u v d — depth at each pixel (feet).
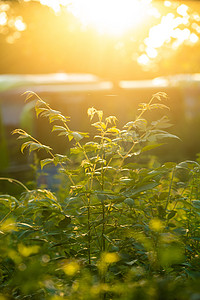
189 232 11.01
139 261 9.77
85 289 7.74
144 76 85.71
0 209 11.20
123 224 10.68
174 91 58.54
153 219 10.02
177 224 11.55
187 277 8.98
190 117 59.11
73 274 9.02
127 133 10.56
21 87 49.62
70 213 10.62
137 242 9.59
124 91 52.13
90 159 10.68
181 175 10.44
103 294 8.00
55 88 51.01
